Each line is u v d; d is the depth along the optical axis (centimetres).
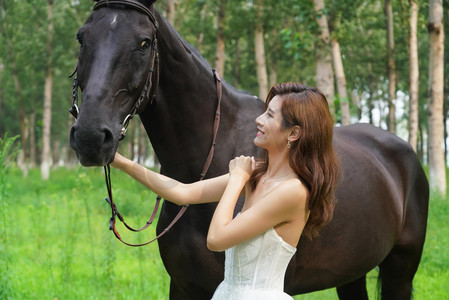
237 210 283
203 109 284
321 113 215
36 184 1931
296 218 214
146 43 246
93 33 243
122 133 245
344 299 410
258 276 214
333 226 315
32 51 2686
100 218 955
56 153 4488
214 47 3033
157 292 541
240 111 305
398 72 2720
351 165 342
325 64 1083
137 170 253
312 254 311
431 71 1306
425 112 3384
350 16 1748
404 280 391
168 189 250
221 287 227
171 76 273
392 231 358
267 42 2769
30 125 3912
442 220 912
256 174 226
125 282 605
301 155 214
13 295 467
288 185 209
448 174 2133
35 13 2736
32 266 664
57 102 3784
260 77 2072
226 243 206
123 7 248
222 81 299
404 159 387
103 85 233
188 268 290
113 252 547
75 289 549
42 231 880
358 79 2388
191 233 284
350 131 394
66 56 2722
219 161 288
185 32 2566
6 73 3141
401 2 2053
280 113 216
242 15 2102
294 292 325
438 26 1289
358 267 340
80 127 225
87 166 230
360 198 335
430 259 689
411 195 388
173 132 281
